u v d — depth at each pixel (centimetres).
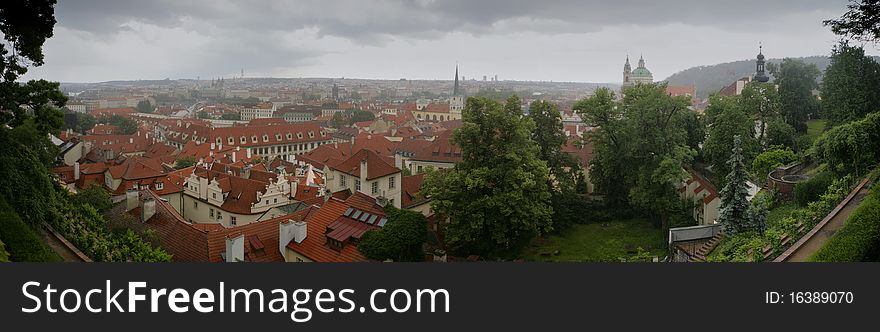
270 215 7456
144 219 5584
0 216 3072
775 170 6975
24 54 4212
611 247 6975
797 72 10250
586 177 10638
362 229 5403
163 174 9119
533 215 6481
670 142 7562
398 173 8331
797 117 10169
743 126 8156
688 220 7156
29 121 4244
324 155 12925
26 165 3878
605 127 7994
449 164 12238
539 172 6638
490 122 6681
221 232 5269
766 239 4381
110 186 8812
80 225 4228
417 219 5444
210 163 11888
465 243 6875
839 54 8344
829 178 5481
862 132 5238
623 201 8188
